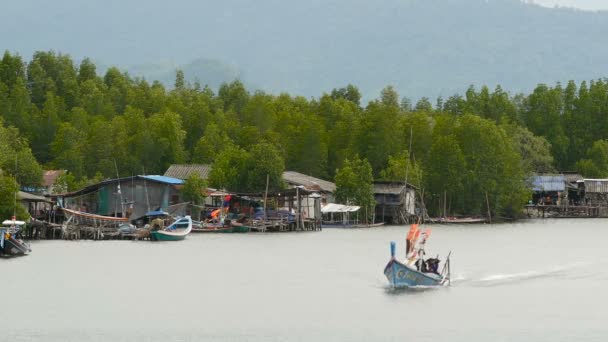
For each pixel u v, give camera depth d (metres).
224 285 87.00
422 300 79.06
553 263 107.00
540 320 71.06
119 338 64.56
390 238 142.00
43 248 120.56
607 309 75.38
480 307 75.88
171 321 70.00
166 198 158.12
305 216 171.38
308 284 87.81
